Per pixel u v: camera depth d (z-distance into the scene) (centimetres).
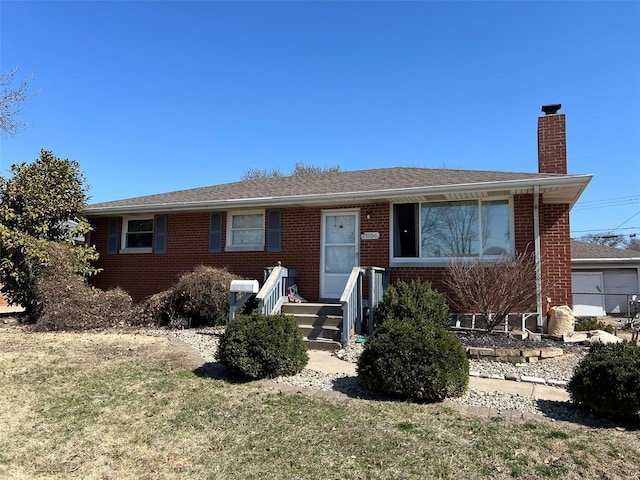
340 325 852
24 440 404
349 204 1052
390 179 1141
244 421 441
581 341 784
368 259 1024
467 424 425
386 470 339
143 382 570
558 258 964
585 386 454
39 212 1166
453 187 896
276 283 930
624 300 2062
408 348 507
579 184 826
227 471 343
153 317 1007
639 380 421
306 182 1308
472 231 953
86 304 997
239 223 1188
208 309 975
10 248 1073
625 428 417
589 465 339
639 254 2112
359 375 536
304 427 424
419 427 418
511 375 611
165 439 403
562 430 410
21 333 923
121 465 356
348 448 378
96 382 570
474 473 331
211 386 554
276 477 332
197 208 1158
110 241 1309
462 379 501
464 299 865
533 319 881
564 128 1054
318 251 1080
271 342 593
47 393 529
